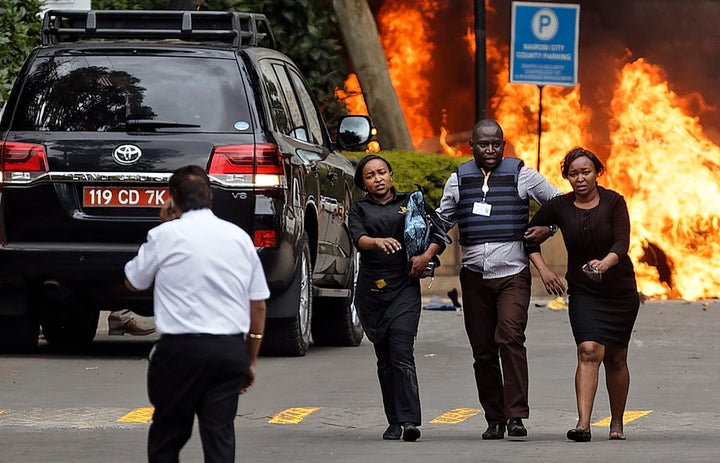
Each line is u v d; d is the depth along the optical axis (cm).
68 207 3053
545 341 3669
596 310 2327
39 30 3984
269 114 3136
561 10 4872
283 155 3102
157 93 3112
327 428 2439
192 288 1631
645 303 4772
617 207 2341
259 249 3041
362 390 2811
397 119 5381
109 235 3050
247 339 1684
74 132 3083
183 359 1622
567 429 2464
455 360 3303
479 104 4916
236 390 1647
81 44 3180
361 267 2362
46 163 3061
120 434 2334
